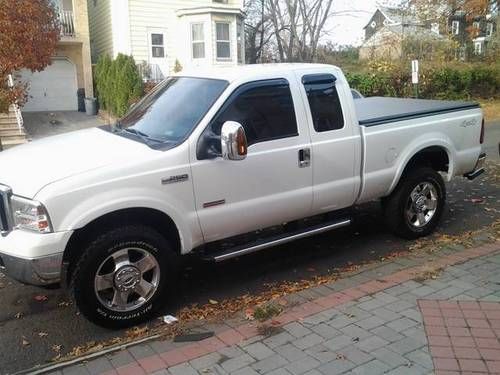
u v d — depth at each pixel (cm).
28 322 456
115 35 2392
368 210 752
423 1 2848
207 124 457
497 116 2069
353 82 2261
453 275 482
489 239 593
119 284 425
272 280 524
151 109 521
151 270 442
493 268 496
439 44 2619
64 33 2338
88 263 409
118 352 384
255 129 483
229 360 358
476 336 372
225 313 447
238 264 570
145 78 2323
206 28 2375
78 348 405
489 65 2670
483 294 439
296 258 582
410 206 612
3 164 453
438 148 627
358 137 548
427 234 632
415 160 628
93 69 2434
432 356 349
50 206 390
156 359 365
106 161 422
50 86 2411
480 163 694
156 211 438
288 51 3403
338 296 450
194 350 376
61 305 488
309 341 377
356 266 548
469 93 2553
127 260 429
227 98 471
